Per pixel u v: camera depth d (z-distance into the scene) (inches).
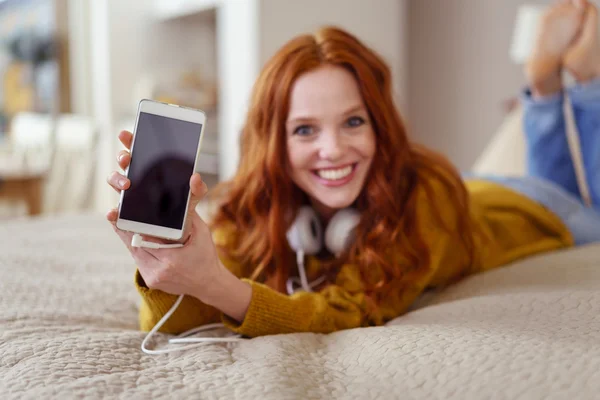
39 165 139.1
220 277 30.7
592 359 22.8
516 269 45.1
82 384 23.7
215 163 158.7
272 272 40.3
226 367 26.9
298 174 38.6
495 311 31.8
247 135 42.1
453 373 23.5
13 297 38.9
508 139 85.1
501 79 125.5
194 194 27.4
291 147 38.1
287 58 38.2
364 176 38.7
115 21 172.7
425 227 41.4
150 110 27.6
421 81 143.9
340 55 37.6
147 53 178.4
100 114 179.2
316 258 41.7
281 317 32.5
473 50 130.7
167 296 32.4
